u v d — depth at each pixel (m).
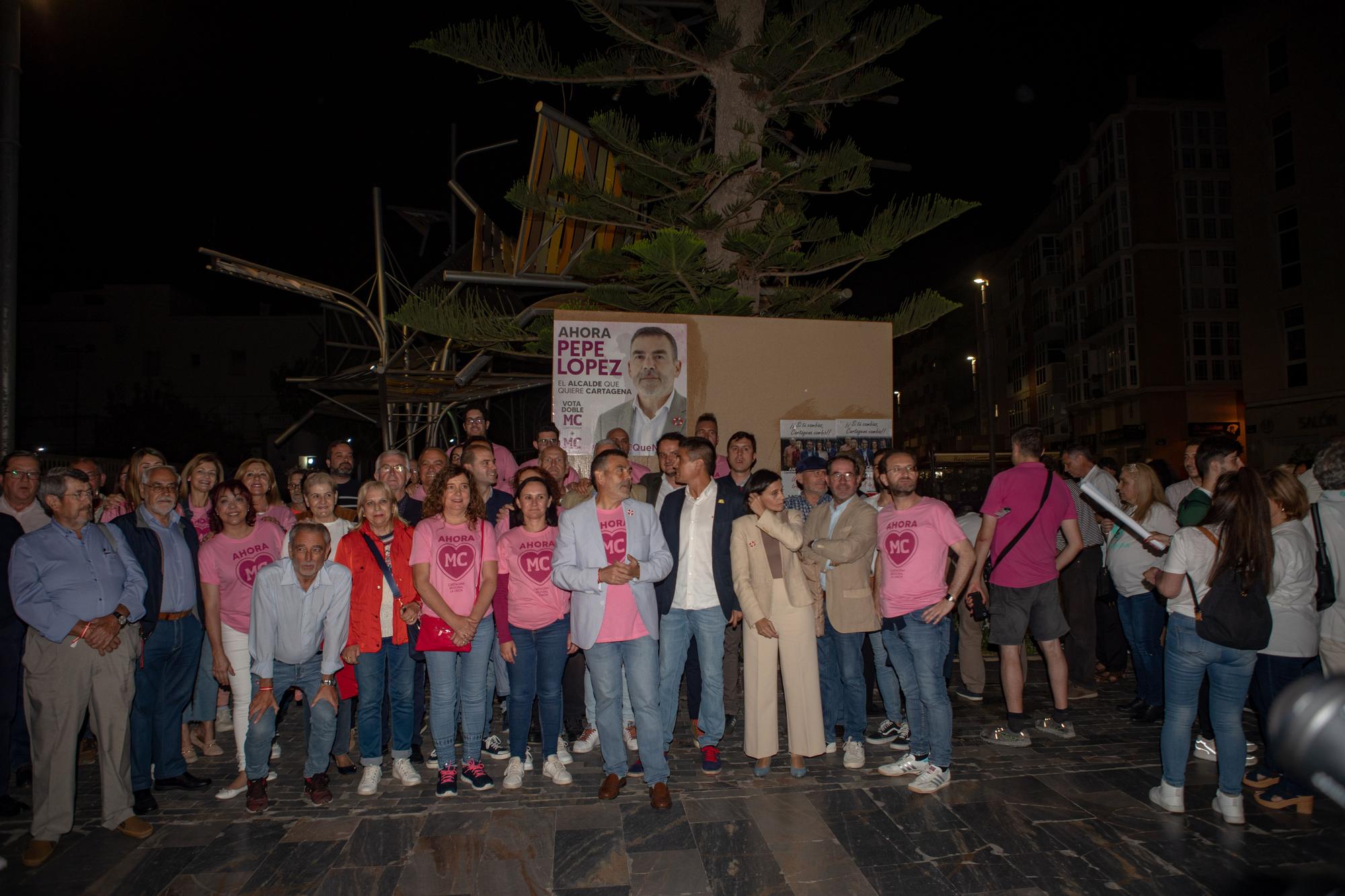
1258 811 4.39
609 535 4.68
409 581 4.93
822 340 8.77
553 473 6.16
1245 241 26.62
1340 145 23.36
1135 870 3.76
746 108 9.45
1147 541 5.35
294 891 3.64
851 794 4.71
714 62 9.37
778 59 8.55
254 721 4.53
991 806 4.50
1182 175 35.91
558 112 9.87
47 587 4.07
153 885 3.72
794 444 8.59
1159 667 6.04
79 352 40.25
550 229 10.66
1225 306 35.84
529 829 4.27
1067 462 6.92
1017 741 5.51
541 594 4.95
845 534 5.13
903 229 9.29
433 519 4.90
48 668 4.07
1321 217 23.92
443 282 12.30
